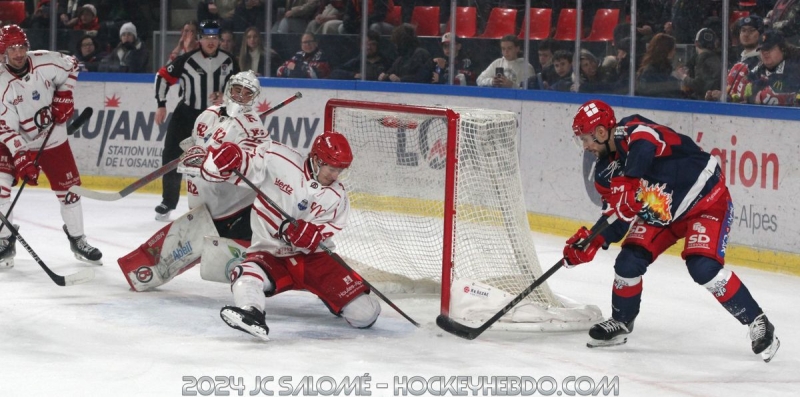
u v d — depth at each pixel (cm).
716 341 782
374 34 1472
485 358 712
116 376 643
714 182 723
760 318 718
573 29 1323
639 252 736
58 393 605
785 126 1047
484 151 822
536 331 783
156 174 880
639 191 720
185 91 1291
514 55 1378
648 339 784
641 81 1261
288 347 726
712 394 642
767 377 684
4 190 960
